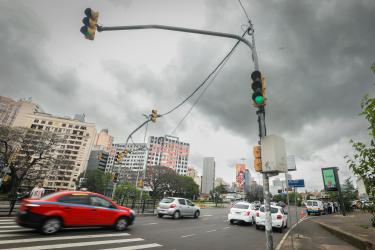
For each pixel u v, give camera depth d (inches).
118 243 303.7
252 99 222.8
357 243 360.5
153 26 268.5
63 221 323.9
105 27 256.2
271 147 201.6
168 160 5492.1
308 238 444.5
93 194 374.0
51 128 4168.3
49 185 3850.9
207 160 5999.0
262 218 544.7
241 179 3759.8
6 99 4729.3
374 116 196.5
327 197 1732.3
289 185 532.4
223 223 631.2
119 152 799.1
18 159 1353.3
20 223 299.1
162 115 647.1
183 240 358.6
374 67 210.4
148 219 597.0
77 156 4215.1
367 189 204.8
